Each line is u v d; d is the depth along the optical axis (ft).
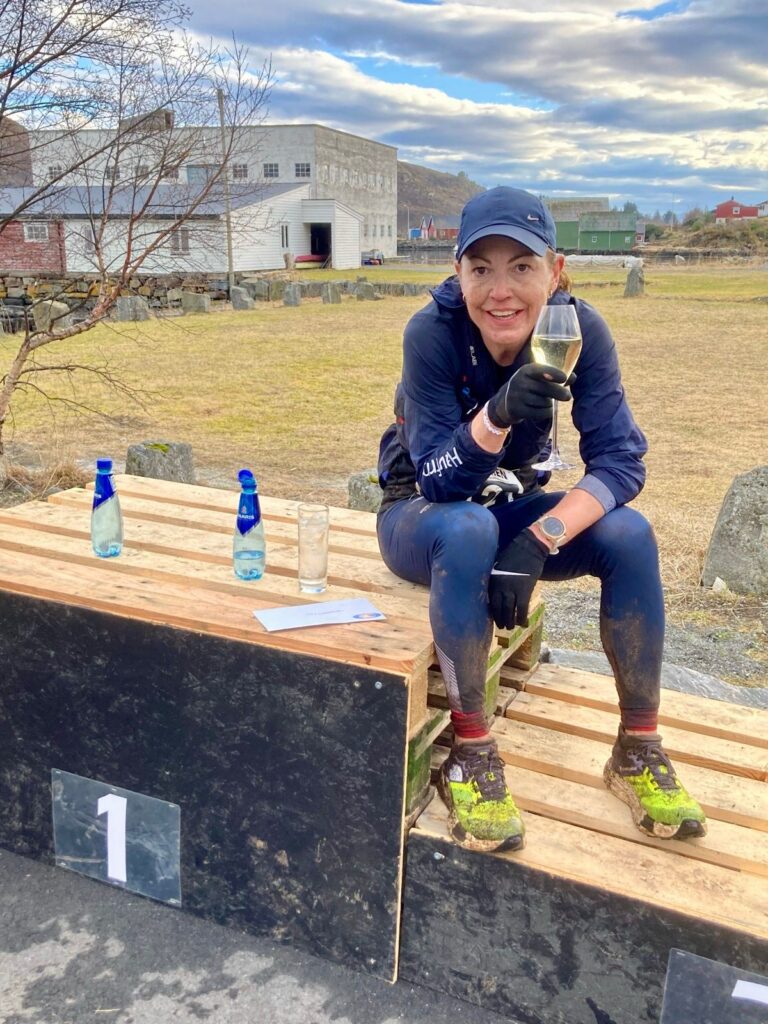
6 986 7.01
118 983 7.06
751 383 42.37
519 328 7.09
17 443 29.43
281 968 7.25
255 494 8.27
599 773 7.63
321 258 171.01
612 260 165.07
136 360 48.88
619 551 7.02
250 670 6.99
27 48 21.04
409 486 8.23
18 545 9.16
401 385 7.98
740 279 112.06
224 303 85.71
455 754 6.98
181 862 7.71
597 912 6.33
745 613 15.78
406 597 8.04
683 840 6.75
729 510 16.71
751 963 5.97
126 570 8.50
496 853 6.56
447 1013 6.85
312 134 204.44
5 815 8.49
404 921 7.00
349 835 6.94
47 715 7.97
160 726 7.48
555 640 14.60
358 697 6.64
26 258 39.01
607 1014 6.47
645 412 35.96
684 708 8.91
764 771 7.82
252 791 7.24
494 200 6.87
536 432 7.93
